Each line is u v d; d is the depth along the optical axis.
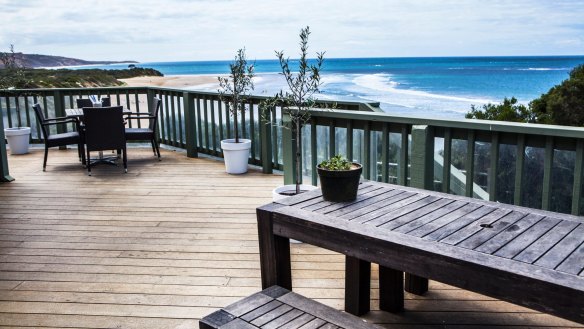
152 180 6.06
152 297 3.03
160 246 3.88
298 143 3.92
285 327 1.91
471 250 1.82
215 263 3.53
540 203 3.12
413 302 2.86
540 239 1.92
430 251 1.82
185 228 4.30
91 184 5.91
